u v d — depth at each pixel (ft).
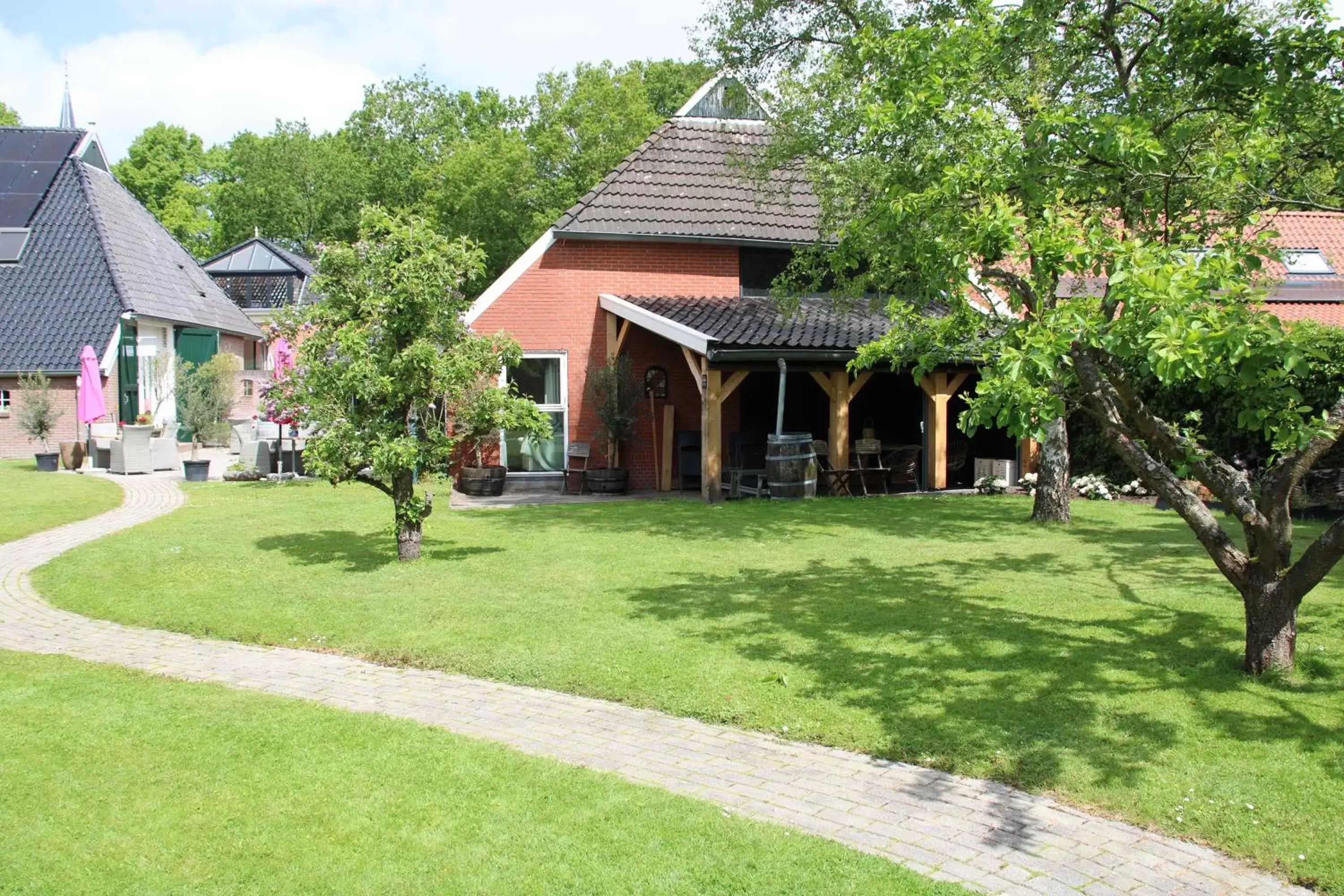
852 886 12.46
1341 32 21.33
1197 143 22.45
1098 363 20.08
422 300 31.37
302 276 126.11
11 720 18.26
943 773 16.28
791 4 44.14
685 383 59.52
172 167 183.32
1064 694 19.21
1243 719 17.78
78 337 77.51
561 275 58.54
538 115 149.69
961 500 50.83
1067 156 20.61
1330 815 14.21
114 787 15.24
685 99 148.46
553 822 14.20
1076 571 31.27
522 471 59.47
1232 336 14.58
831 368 51.57
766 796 15.46
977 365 50.24
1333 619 24.17
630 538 38.29
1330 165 22.75
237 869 12.77
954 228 20.27
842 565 32.42
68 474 62.39
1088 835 14.12
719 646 22.84
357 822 14.14
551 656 22.26
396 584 29.66
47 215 86.22
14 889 12.22
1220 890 12.69
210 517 44.06
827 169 41.42
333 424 31.71
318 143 181.27
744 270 60.39
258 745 17.08
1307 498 42.83
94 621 26.63
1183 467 19.77
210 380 81.15
